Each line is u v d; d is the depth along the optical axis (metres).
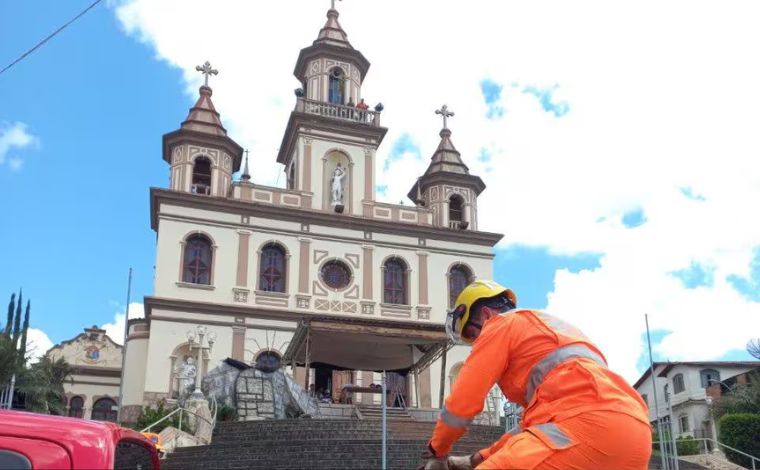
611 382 2.93
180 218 31.08
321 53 37.22
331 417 21.98
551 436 2.80
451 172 36.75
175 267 30.30
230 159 33.59
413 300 33.22
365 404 26.83
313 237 32.75
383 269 33.41
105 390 38.31
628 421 2.81
